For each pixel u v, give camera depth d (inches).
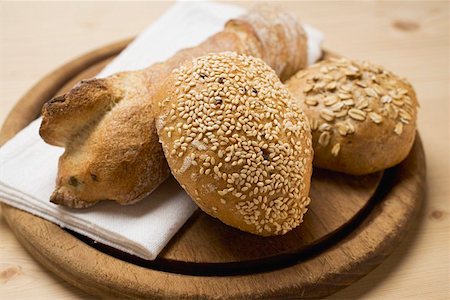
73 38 25.8
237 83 17.1
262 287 16.4
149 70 18.7
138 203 17.6
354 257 17.1
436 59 24.8
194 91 16.9
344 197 18.5
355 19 26.9
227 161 16.3
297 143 17.1
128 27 26.6
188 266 17.0
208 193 16.5
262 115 16.8
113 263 16.7
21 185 17.8
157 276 16.5
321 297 17.1
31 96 21.1
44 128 17.1
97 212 17.4
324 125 18.5
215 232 17.6
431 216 19.3
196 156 16.4
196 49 19.4
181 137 16.6
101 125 17.3
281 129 16.9
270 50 20.3
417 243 18.6
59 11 27.0
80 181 17.1
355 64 19.7
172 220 17.3
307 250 17.6
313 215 18.0
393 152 18.7
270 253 17.2
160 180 17.7
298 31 21.2
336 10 27.5
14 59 24.5
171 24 23.3
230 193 16.4
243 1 28.1
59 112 16.9
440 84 23.6
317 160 19.0
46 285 17.3
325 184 18.9
